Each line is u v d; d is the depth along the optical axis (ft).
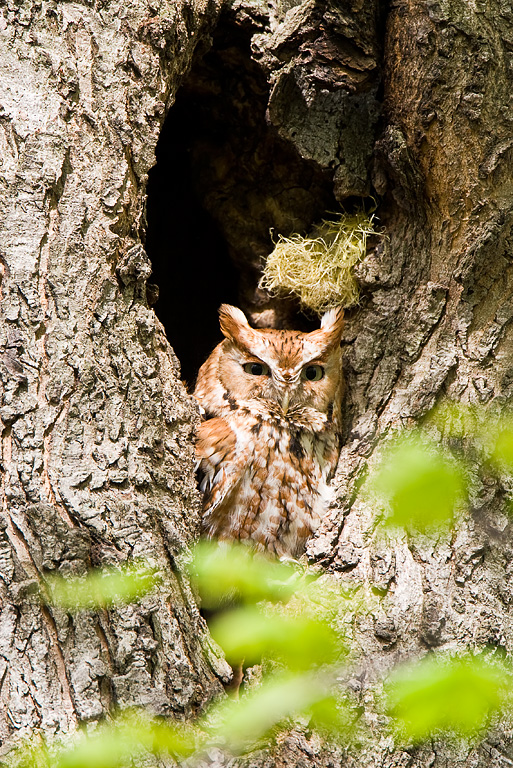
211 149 28.32
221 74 26.12
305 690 15.98
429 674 15.19
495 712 16.56
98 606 15.88
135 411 18.42
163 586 16.71
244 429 22.88
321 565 19.76
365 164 23.52
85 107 19.66
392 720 16.31
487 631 17.76
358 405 22.30
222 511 22.84
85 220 18.92
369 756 15.94
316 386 23.13
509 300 21.58
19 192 18.58
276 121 23.49
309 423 23.03
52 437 17.19
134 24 20.53
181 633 16.62
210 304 31.76
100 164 19.49
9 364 17.43
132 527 16.93
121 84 20.10
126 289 19.39
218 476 22.58
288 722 16.31
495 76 21.25
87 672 15.20
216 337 31.68
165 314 32.14
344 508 20.62
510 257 21.52
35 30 19.76
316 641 15.65
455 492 13.62
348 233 24.09
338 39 22.15
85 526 16.51
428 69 21.12
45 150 18.92
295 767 15.53
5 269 18.10
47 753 14.39
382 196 23.53
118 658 15.61
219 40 24.61
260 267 27.91
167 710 15.43
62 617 15.56
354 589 18.86
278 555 22.63
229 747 15.49
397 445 20.53
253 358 23.44
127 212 19.75
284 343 23.25
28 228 18.42
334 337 23.21
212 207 28.30
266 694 15.90
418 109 21.38
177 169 30.27
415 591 18.52
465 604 18.24
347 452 21.56
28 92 19.31
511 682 16.87
